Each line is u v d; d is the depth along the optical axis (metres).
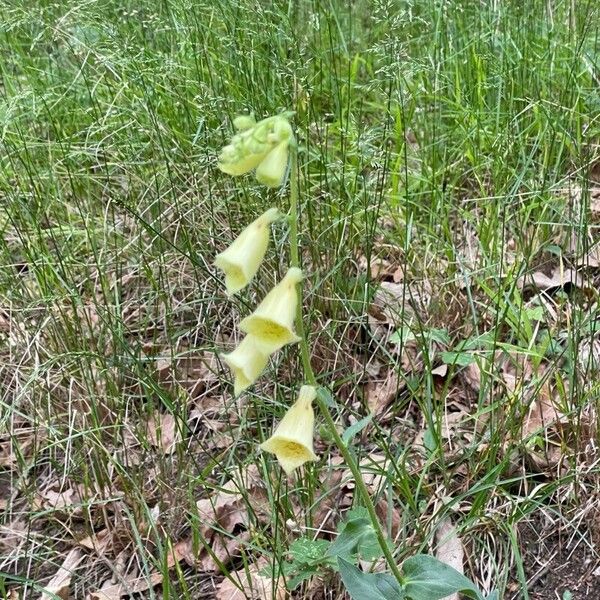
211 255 0.55
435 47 0.65
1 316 0.59
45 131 0.67
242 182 0.55
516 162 0.60
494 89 0.66
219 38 0.62
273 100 0.59
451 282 0.53
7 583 0.44
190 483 0.43
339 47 0.72
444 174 0.60
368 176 0.60
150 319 0.54
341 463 0.46
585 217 0.48
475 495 0.42
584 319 0.50
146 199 0.59
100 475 0.47
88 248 0.59
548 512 0.42
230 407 0.50
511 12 0.69
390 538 0.39
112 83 0.65
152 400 0.50
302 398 0.30
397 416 0.48
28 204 0.60
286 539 0.41
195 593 0.42
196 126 0.60
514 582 0.40
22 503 0.48
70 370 0.51
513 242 0.57
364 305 0.50
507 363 0.50
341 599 0.39
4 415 0.51
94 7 0.65
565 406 0.45
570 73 0.61
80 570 0.44
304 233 0.53
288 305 0.28
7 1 0.70
